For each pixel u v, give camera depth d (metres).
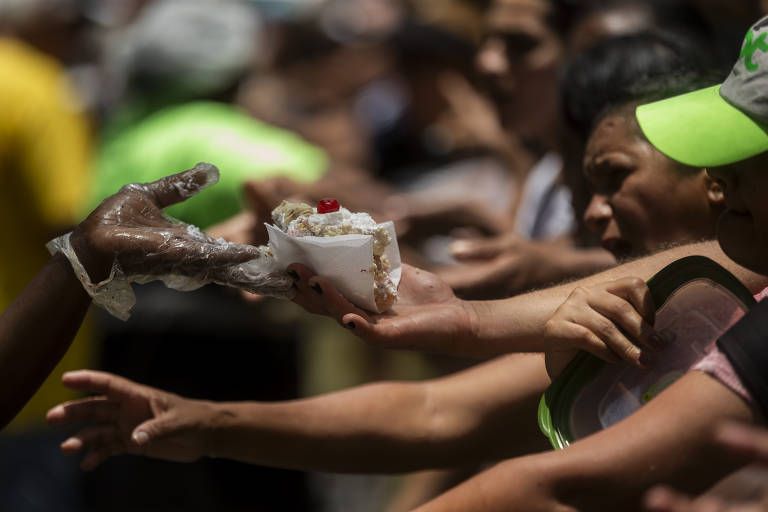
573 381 5.50
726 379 4.61
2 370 5.64
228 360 11.74
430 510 4.91
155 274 5.67
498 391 7.52
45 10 13.58
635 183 6.58
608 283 5.61
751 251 5.11
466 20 15.04
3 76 12.07
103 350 11.68
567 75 7.71
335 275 5.85
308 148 12.31
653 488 4.64
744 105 5.07
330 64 19.20
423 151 15.07
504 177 13.51
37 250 12.14
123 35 15.45
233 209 10.94
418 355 13.81
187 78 11.80
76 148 12.51
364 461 7.47
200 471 11.69
